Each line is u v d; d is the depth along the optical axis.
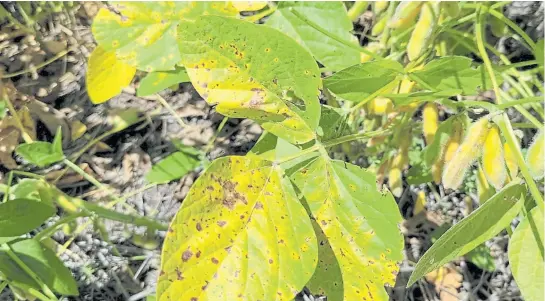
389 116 0.56
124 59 0.46
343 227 0.42
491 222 0.40
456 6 0.47
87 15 0.76
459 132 0.48
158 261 0.71
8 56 0.72
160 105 0.75
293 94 0.43
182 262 0.37
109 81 0.47
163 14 0.45
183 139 0.75
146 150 0.75
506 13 0.73
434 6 0.46
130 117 0.74
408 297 0.73
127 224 0.71
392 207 0.42
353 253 0.43
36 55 0.73
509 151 0.44
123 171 0.74
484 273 0.73
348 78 0.46
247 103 0.40
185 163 0.68
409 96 0.48
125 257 0.70
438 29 0.52
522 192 0.41
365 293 0.43
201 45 0.39
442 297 0.73
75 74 0.75
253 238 0.38
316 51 0.49
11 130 0.71
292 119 0.41
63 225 0.67
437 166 0.49
